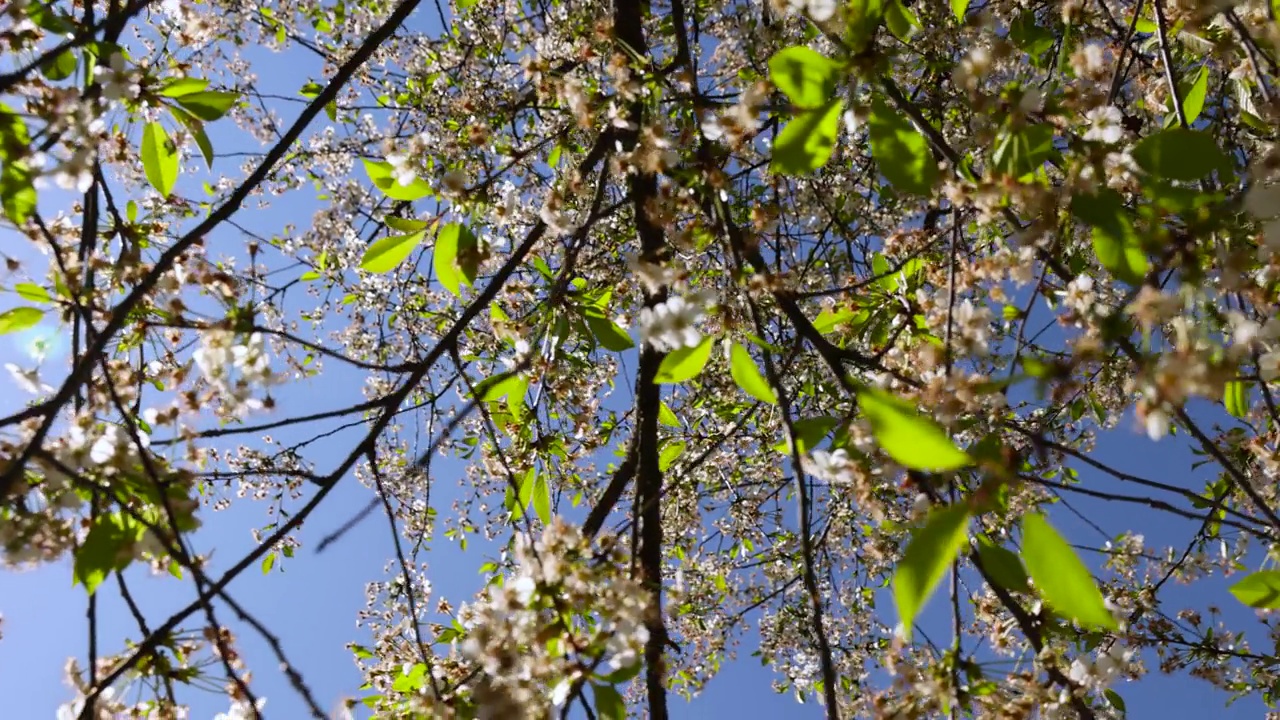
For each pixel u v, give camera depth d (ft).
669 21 4.13
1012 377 2.09
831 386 4.06
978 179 2.44
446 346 2.89
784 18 3.05
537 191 4.76
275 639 2.34
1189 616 4.24
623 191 4.07
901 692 2.37
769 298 2.91
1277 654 4.13
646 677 2.73
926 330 2.84
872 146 2.27
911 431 1.86
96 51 2.59
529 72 2.98
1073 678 2.43
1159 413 1.98
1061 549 1.90
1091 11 3.27
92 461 2.34
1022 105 2.22
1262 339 2.02
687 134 2.74
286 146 2.69
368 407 2.75
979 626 4.37
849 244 3.51
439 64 5.07
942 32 3.40
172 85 2.77
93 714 2.36
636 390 3.18
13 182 2.42
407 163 3.03
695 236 2.81
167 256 2.44
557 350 3.59
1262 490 3.74
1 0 2.55
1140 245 2.15
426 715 2.56
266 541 2.47
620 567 2.48
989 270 2.54
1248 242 2.32
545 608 2.36
